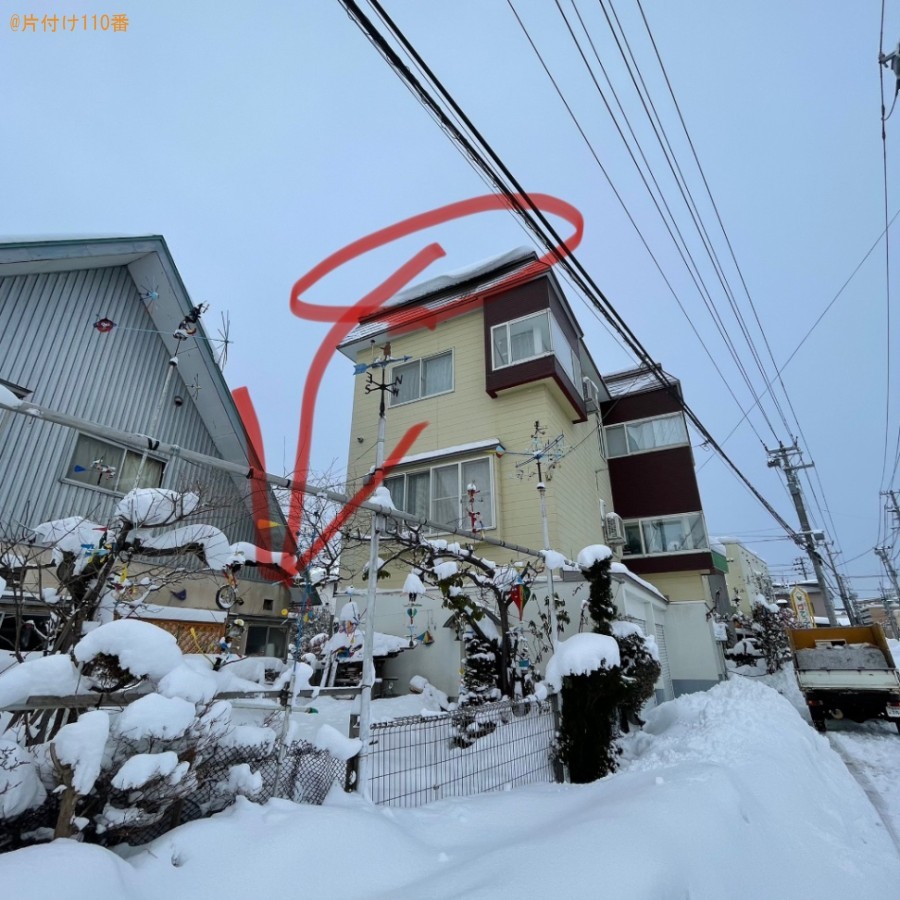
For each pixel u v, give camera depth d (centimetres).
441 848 266
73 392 665
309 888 198
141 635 235
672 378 1462
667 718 759
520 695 591
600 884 186
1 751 201
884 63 475
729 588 2298
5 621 454
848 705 875
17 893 147
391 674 839
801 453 1859
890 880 285
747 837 279
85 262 691
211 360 809
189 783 228
